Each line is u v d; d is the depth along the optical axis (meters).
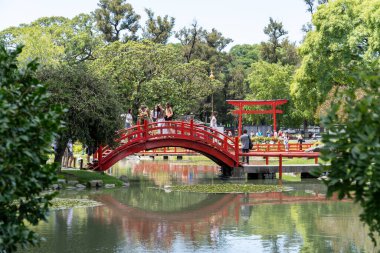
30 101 6.55
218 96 75.00
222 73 79.69
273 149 41.41
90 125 23.72
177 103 51.22
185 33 78.25
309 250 12.78
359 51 38.41
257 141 49.19
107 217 17.22
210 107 73.50
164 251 12.67
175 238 14.20
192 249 12.91
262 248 13.02
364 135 5.71
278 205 20.31
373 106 6.08
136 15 74.19
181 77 53.97
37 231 14.79
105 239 13.92
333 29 38.75
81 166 28.06
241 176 31.23
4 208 6.82
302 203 20.83
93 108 23.28
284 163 36.91
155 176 32.53
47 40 50.19
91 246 13.09
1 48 7.20
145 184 27.56
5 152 6.12
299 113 64.44
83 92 23.09
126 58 49.66
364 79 6.66
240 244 13.48
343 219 17.03
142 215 17.88
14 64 7.07
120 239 13.95
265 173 31.41
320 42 39.50
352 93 6.68
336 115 6.33
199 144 30.20
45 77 23.02
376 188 5.94
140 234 14.63
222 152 30.81
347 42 38.00
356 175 5.99
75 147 46.75
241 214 18.23
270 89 65.69
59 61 49.41
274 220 16.98
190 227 15.84
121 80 49.19
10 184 6.23
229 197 22.80
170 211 18.92
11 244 6.40
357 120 5.88
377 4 35.03
